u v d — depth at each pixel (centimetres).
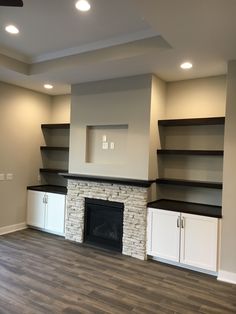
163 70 389
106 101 445
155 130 418
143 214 400
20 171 528
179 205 403
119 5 269
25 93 530
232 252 336
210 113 414
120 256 411
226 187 340
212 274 356
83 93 472
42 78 450
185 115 434
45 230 525
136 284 324
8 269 352
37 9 280
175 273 358
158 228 388
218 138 406
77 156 477
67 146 561
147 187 397
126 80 426
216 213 352
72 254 412
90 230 462
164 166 448
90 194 454
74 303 278
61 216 492
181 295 302
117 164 432
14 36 346
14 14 291
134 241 408
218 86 409
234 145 337
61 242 466
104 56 360
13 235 495
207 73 400
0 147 490
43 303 276
